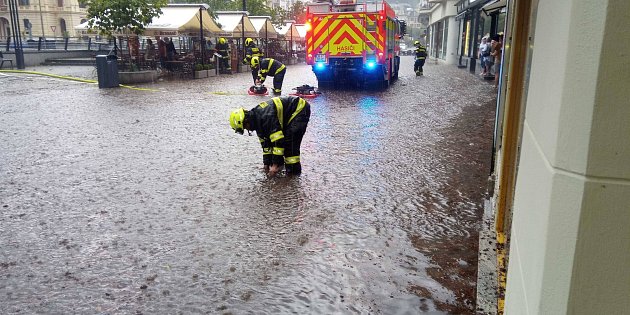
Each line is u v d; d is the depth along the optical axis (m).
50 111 10.80
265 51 28.03
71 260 3.72
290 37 33.84
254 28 26.31
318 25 14.90
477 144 7.66
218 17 24.72
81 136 8.16
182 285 3.35
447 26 35.78
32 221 4.48
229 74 22.84
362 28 14.54
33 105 11.72
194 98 13.34
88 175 5.93
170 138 8.05
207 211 4.73
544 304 1.24
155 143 7.68
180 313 3.02
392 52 16.75
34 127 8.92
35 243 4.02
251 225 4.39
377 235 4.17
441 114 10.62
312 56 15.16
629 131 1.05
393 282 3.38
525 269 1.50
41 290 3.29
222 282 3.39
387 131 8.67
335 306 3.08
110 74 15.85
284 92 14.91
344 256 3.78
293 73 24.05
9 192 5.29
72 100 12.71
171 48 21.00
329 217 4.57
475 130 8.79
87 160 6.62
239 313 3.01
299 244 3.99
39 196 5.16
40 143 7.63
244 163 6.49
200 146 7.47
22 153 6.99
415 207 4.85
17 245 3.98
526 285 1.46
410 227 4.35
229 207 4.84
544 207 1.27
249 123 5.81
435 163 6.52
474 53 24.05
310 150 7.21
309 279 3.42
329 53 14.96
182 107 11.59
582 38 1.09
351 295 3.21
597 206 1.10
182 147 7.40
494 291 3.06
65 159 6.67
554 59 1.26
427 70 25.98
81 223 4.43
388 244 3.99
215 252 3.85
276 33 30.16
